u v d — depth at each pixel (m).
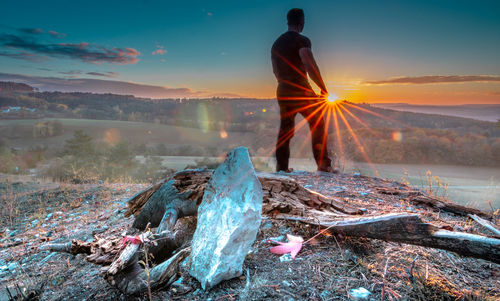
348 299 1.35
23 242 3.14
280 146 4.76
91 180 6.97
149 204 2.52
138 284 1.47
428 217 2.52
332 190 3.50
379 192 3.43
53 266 2.17
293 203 2.34
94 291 1.65
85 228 3.30
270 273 1.60
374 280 1.50
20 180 8.32
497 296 1.37
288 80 4.43
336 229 1.91
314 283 1.49
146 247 1.58
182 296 1.45
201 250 1.62
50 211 4.56
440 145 71.94
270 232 2.12
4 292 1.79
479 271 1.62
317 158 4.61
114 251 1.62
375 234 1.72
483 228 2.37
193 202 2.27
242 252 1.58
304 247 1.88
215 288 1.48
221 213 1.67
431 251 1.81
